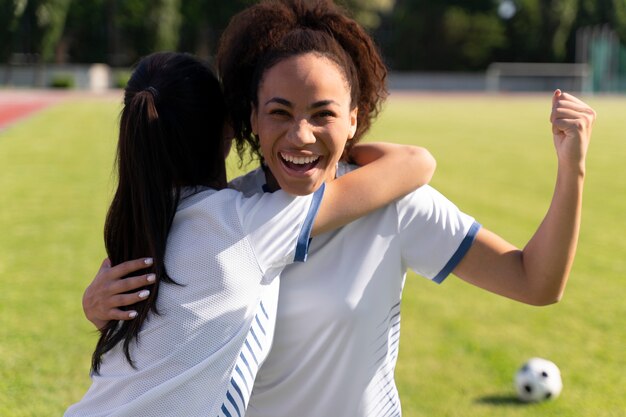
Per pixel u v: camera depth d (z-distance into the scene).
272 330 1.71
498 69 48.31
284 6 1.74
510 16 49.06
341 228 1.77
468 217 1.85
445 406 3.56
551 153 14.79
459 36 47.59
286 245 1.68
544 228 1.76
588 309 5.12
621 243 7.16
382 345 1.80
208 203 1.69
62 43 44.66
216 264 1.65
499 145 16.28
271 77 1.64
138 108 1.70
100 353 1.73
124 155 1.73
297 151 1.63
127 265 1.69
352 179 1.75
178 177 1.72
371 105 1.87
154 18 42.78
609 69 43.50
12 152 13.61
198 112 1.74
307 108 1.62
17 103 28.22
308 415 1.82
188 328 1.63
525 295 1.81
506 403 3.61
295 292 1.74
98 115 22.25
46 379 3.85
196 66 1.79
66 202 8.81
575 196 1.71
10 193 9.43
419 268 1.85
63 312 4.91
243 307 1.65
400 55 48.44
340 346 1.75
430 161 1.83
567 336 4.59
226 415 1.64
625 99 38.47
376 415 1.82
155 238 1.67
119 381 1.67
